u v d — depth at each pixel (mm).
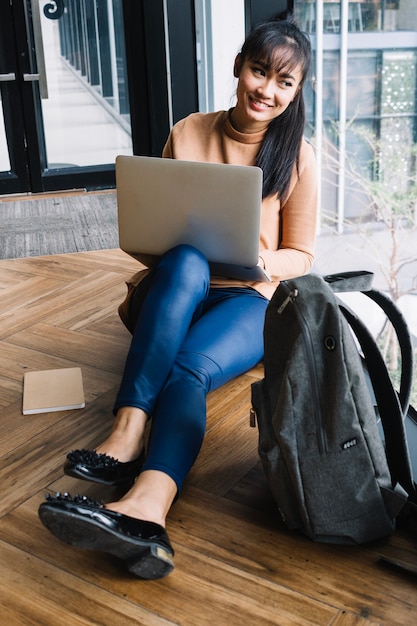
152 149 4328
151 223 1782
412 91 2824
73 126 4410
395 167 2951
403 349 1487
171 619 1249
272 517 1502
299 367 1290
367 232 3086
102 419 1876
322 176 2988
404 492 1530
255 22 2428
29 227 3693
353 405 1308
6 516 1518
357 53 2773
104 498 1562
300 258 1914
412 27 2695
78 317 2523
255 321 1804
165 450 1433
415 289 3107
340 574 1341
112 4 4180
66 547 1426
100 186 4523
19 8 4125
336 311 1282
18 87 4258
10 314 2572
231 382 2047
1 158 4391
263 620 1243
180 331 1589
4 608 1280
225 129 1935
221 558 1389
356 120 2891
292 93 1797
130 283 2018
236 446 1747
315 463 1333
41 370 2137
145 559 1270
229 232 1728
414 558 1378
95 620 1250
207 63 3680
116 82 4359
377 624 1228
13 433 1826
